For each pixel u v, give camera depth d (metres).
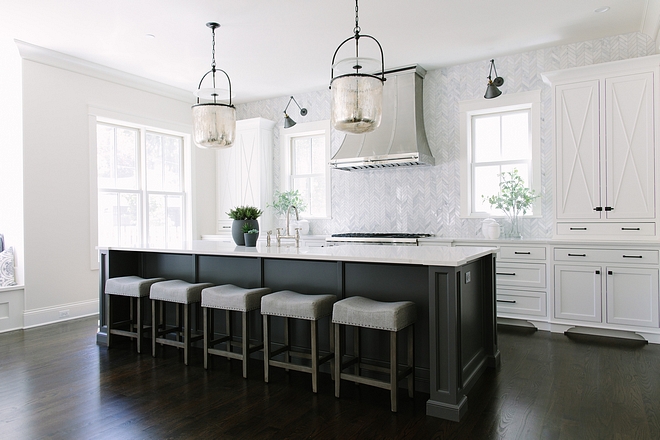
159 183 5.97
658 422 2.27
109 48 4.49
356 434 2.18
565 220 4.16
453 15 3.81
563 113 4.15
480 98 4.98
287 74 5.37
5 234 4.65
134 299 4.06
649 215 3.83
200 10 3.68
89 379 2.95
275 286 3.34
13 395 2.68
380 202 5.65
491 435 2.16
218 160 6.68
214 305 3.09
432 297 2.43
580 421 2.29
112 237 5.36
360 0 3.52
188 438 2.15
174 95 5.99
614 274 3.85
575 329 4.08
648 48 4.16
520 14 3.81
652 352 3.45
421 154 4.82
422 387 2.71
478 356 2.96
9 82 4.58
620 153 3.93
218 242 4.38
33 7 3.61
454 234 5.18
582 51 4.45
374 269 2.89
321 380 2.92
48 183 4.60
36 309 4.49
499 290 4.40
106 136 5.33
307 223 6.01
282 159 6.45
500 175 4.83
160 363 3.30
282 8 3.65
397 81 5.17
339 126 2.75
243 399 2.61
